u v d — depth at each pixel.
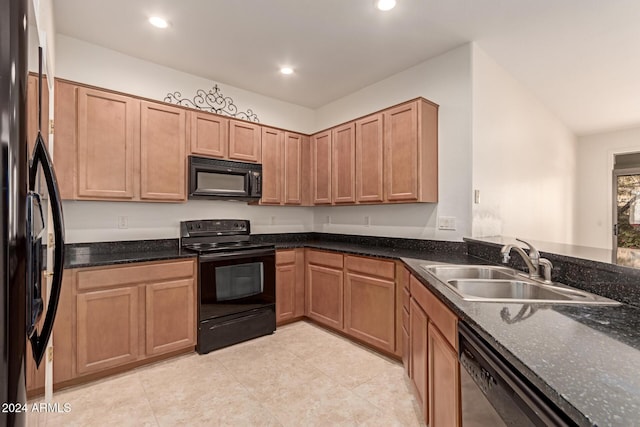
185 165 2.91
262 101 3.82
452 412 1.32
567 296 1.38
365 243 3.54
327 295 3.17
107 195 2.51
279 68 3.14
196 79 3.29
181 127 2.89
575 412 0.59
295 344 2.87
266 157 3.51
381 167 2.96
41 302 0.83
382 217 3.37
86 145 2.42
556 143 4.45
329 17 2.32
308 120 4.30
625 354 0.80
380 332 2.64
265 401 2.01
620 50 2.76
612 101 3.92
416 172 2.68
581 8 2.20
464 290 1.71
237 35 2.56
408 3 2.16
